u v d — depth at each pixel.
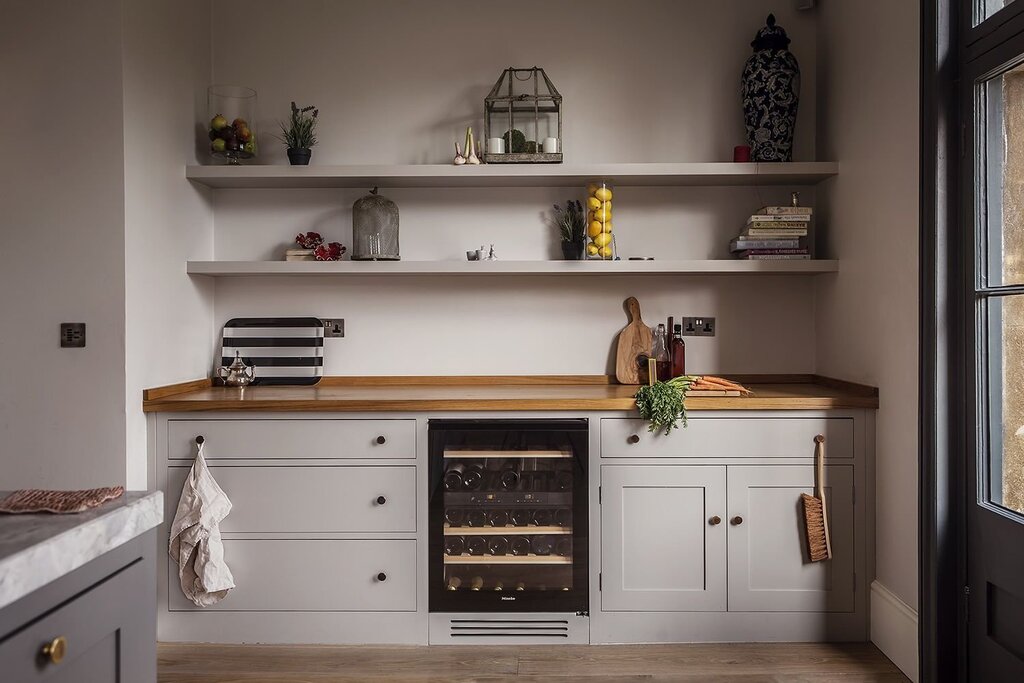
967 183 2.25
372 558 2.82
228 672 2.60
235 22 3.44
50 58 2.67
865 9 2.86
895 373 2.62
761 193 3.42
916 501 2.47
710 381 2.97
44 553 1.05
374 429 2.81
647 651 2.76
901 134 2.56
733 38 3.41
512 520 2.82
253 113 3.29
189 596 2.77
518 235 3.43
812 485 2.80
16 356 2.71
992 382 2.17
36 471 2.72
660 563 2.82
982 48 2.16
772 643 2.82
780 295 3.43
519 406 2.78
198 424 2.81
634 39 3.42
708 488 2.81
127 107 2.67
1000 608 2.12
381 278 3.45
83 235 2.67
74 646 1.12
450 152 3.44
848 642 2.82
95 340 2.68
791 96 3.19
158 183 2.91
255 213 3.45
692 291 3.44
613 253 3.33
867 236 2.84
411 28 3.45
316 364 3.44
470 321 3.45
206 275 3.36
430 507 2.80
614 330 3.45
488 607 2.81
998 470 2.15
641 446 2.81
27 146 2.69
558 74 3.43
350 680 2.54
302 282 3.45
